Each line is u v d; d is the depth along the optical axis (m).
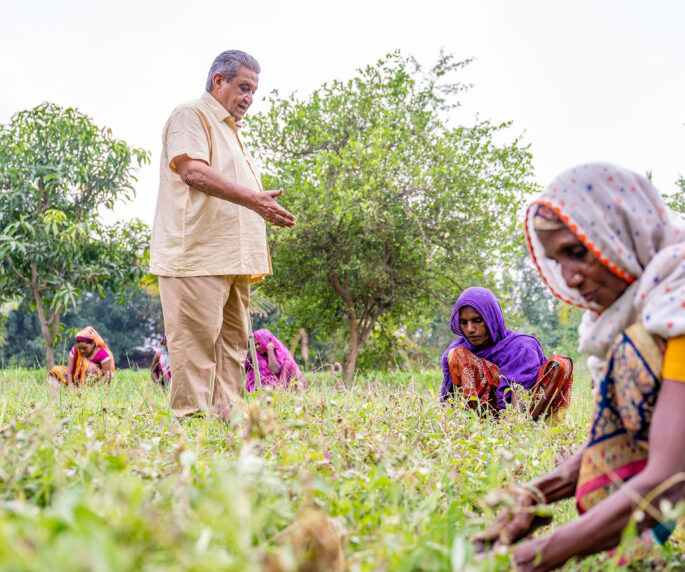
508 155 11.45
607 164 1.69
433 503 1.66
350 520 1.63
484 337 4.44
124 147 12.49
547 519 1.77
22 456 1.70
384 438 2.38
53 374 7.15
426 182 11.15
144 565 1.05
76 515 1.02
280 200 11.23
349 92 12.06
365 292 11.83
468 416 3.29
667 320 1.49
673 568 1.65
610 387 1.65
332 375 4.07
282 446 2.09
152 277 13.10
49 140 12.17
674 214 1.77
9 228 11.45
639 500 1.39
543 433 3.13
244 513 1.17
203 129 4.09
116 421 2.75
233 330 4.37
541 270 1.93
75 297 12.21
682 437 1.45
